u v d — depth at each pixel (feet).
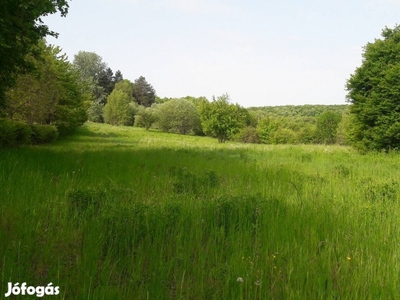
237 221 14.24
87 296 8.23
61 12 36.45
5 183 17.87
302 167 35.22
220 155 48.78
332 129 167.32
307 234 12.70
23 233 11.52
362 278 9.68
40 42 71.41
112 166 28.86
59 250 11.05
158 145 77.46
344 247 11.85
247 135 164.86
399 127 53.16
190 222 13.79
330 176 28.19
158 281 9.00
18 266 9.21
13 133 45.85
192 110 220.43
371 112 57.41
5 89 45.03
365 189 21.66
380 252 11.57
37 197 15.94
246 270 9.68
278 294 9.03
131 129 189.78
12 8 30.83
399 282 9.53
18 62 37.55
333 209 16.57
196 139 157.38
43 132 64.44
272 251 11.39
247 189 21.49
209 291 9.00
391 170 34.06
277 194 19.38
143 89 339.57
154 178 24.13
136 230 12.34
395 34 59.82
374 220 14.97
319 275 9.58
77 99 110.11
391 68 55.72
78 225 13.46
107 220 13.02
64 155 35.73
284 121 212.43
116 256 10.94
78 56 304.09
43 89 72.49
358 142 60.39
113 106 230.89
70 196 15.97
